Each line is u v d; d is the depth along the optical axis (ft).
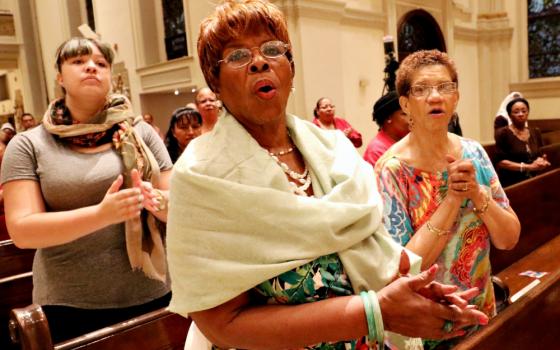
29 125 32.12
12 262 8.96
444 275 5.26
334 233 3.43
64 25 43.42
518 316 4.38
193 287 3.25
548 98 35.12
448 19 32.50
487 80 36.86
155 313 5.72
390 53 15.75
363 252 3.64
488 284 5.63
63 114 6.25
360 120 26.78
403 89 5.50
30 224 5.43
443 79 5.26
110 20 36.09
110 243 6.05
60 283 5.91
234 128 3.60
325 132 4.20
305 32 22.59
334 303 3.23
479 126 37.42
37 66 48.01
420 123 5.33
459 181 4.96
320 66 23.26
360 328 3.16
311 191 3.83
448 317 3.21
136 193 5.48
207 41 3.62
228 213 3.28
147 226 6.31
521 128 17.97
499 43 36.35
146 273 6.17
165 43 34.60
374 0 27.43
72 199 5.86
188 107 12.30
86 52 6.09
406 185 5.40
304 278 3.44
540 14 35.19
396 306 3.16
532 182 10.96
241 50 3.48
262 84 3.50
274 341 3.22
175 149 12.14
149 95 34.47
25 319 5.02
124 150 6.20
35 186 5.78
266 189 3.35
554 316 5.02
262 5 3.59
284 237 3.33
